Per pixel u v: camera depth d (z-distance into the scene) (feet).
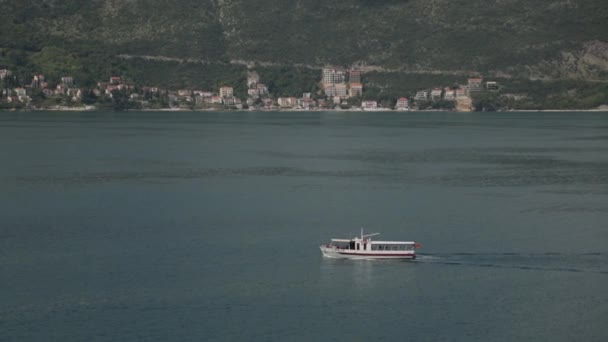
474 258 489.67
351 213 612.29
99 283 438.40
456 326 388.78
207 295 422.41
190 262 477.36
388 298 422.00
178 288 432.25
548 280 449.06
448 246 516.73
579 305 413.18
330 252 490.08
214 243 518.78
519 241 528.22
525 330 385.29
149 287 433.07
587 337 378.73
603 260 484.74
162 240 525.34
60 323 387.14
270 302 414.41
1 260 477.77
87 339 371.97
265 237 535.60
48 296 418.72
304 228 561.84
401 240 531.50
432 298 422.00
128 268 463.83
